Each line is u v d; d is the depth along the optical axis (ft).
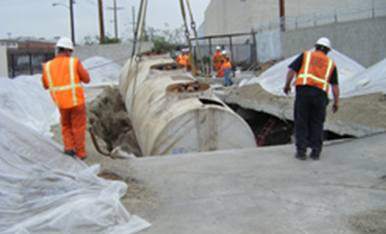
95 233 10.06
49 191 12.16
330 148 18.67
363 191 12.88
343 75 35.70
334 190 13.09
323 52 16.42
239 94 40.45
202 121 21.13
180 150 21.12
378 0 57.21
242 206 12.01
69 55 17.30
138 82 33.94
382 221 10.53
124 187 13.17
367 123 22.12
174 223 10.88
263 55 87.61
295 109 16.66
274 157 17.49
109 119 40.37
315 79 15.75
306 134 16.67
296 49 70.33
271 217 11.14
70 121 17.08
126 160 17.60
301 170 15.42
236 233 10.18
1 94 23.73
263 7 100.12
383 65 28.50
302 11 104.01
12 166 13.53
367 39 52.26
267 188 13.52
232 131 21.89
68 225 9.98
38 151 15.58
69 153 16.58
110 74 61.98
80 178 13.20
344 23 56.75
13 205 11.03
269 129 34.71
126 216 11.11
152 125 22.13
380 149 17.69
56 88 16.21
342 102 26.73
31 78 33.24
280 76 39.19
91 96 40.68
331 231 10.14
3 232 9.48
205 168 16.05
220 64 54.54
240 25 109.40
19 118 23.35
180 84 25.62
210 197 12.82
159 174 15.34
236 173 15.29
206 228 10.52
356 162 16.14
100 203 11.09
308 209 11.63
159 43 106.32
